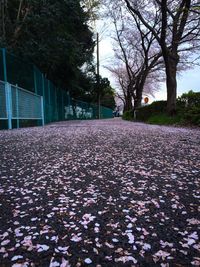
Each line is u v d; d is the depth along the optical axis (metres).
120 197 2.56
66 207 2.32
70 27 19.38
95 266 1.48
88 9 24.98
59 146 5.91
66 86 25.61
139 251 1.62
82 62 21.59
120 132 9.61
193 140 6.89
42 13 16.47
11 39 16.30
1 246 1.69
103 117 47.47
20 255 1.59
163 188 2.84
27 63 14.16
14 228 1.94
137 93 27.86
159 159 4.36
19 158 4.54
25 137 7.87
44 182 3.08
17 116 12.54
